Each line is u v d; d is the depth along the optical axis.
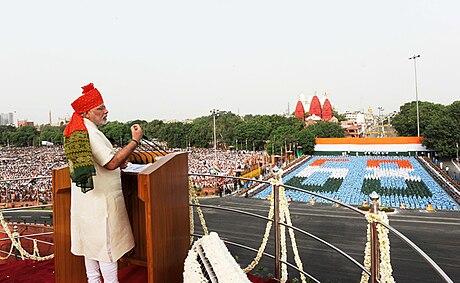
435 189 35.34
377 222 2.85
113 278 2.98
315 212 25.34
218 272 2.49
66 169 3.38
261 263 14.78
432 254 16.11
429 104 82.44
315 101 111.12
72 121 2.77
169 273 3.13
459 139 57.72
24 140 108.44
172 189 3.22
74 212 2.99
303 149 69.06
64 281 3.44
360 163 56.72
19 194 30.70
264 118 88.81
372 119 171.12
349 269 14.43
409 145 64.69
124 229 3.01
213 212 24.67
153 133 85.62
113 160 2.80
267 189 36.19
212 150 82.12
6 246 11.44
